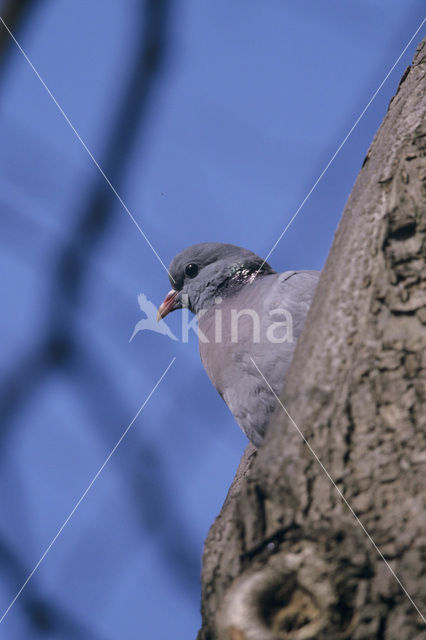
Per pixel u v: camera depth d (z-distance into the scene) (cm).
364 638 224
